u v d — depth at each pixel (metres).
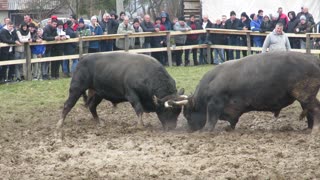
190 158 17.81
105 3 70.06
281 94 21.22
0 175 16.48
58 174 16.44
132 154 18.61
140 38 40.66
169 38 40.75
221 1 52.72
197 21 43.84
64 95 31.50
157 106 22.66
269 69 21.16
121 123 24.77
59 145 20.28
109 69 23.48
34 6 67.25
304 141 19.70
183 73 37.31
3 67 35.31
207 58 42.78
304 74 20.91
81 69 24.00
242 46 41.59
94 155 18.62
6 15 76.12
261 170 16.28
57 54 37.19
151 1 74.06
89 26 40.62
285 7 49.78
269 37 31.94
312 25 40.97
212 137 20.91
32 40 35.59
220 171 16.27
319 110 21.14
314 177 15.66
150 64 23.12
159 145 19.89
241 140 20.17
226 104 21.86
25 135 22.58
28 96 31.34
